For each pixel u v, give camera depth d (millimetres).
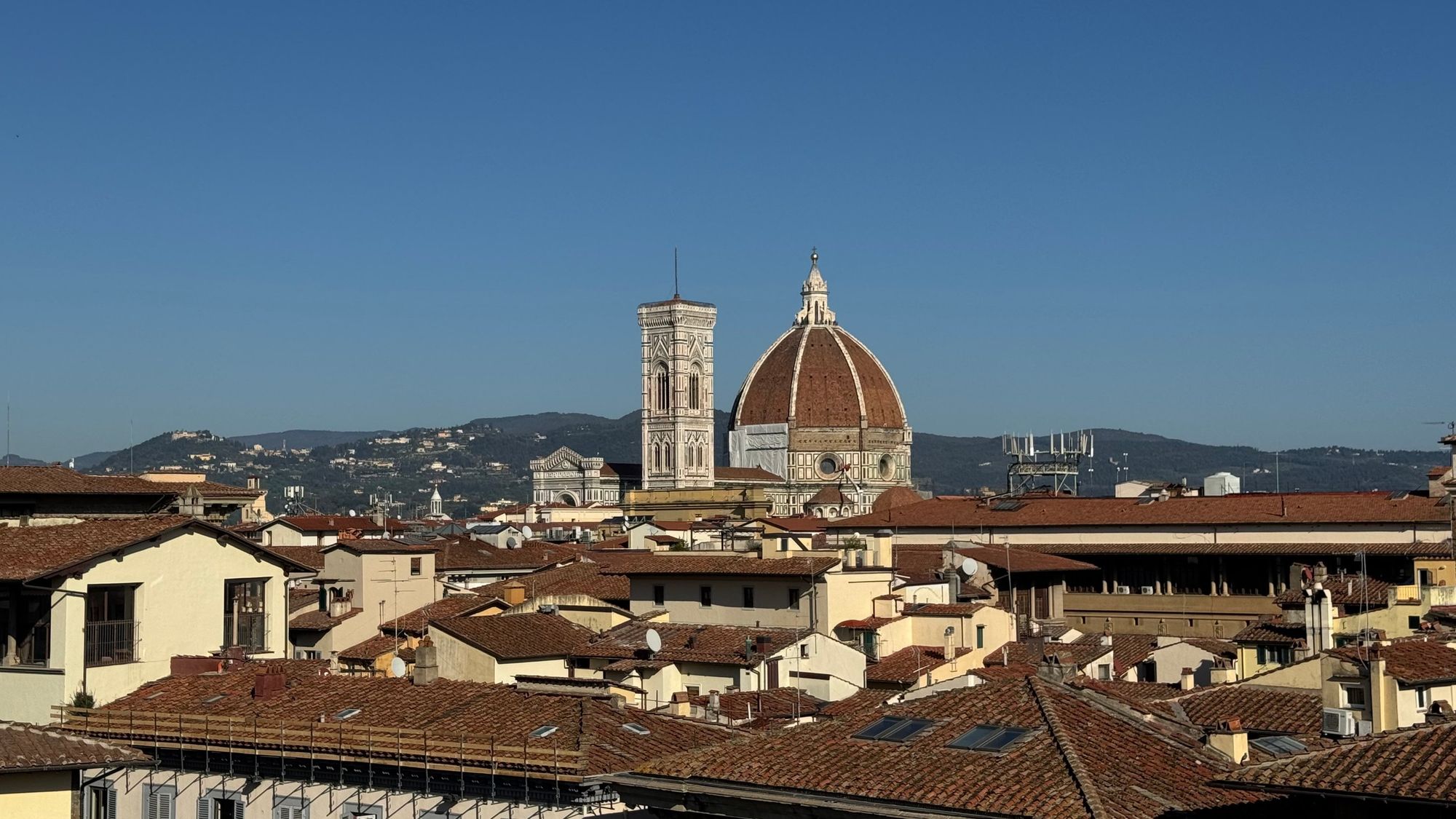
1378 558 163250
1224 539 176250
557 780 65188
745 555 134750
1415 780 44750
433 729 71750
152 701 81500
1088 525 185750
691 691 103438
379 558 129500
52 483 111438
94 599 85438
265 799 72500
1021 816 49531
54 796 62500
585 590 134125
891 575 124500
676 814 57656
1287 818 51312
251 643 93188
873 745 56656
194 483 143875
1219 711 80625
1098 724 56156
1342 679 78500
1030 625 134500
